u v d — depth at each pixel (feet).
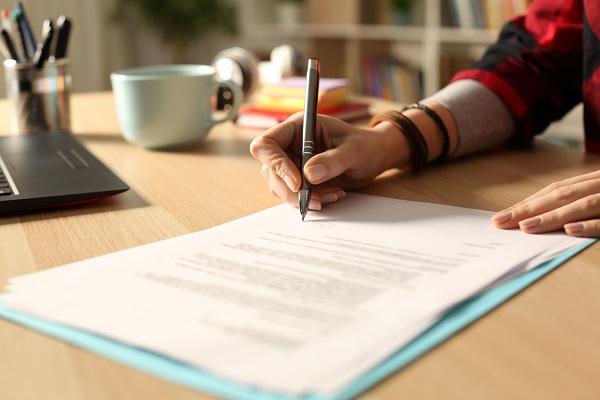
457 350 1.22
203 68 3.38
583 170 2.56
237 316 1.33
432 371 1.15
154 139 3.08
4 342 1.29
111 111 4.29
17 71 3.42
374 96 10.34
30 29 3.56
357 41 10.71
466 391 1.09
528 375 1.14
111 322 1.32
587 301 1.43
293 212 2.08
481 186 2.37
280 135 2.31
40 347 1.27
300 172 2.16
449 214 2.03
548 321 1.34
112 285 1.51
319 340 1.22
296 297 1.41
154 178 2.60
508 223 1.87
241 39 11.98
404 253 1.68
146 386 1.13
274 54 4.68
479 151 2.93
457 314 1.36
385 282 1.49
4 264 1.71
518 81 2.91
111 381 1.15
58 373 1.18
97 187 2.25
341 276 1.53
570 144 3.53
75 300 1.43
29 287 1.51
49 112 3.50
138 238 1.89
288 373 1.11
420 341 1.24
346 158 2.19
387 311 1.33
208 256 1.68
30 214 2.14
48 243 1.86
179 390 1.11
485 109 2.82
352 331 1.25
